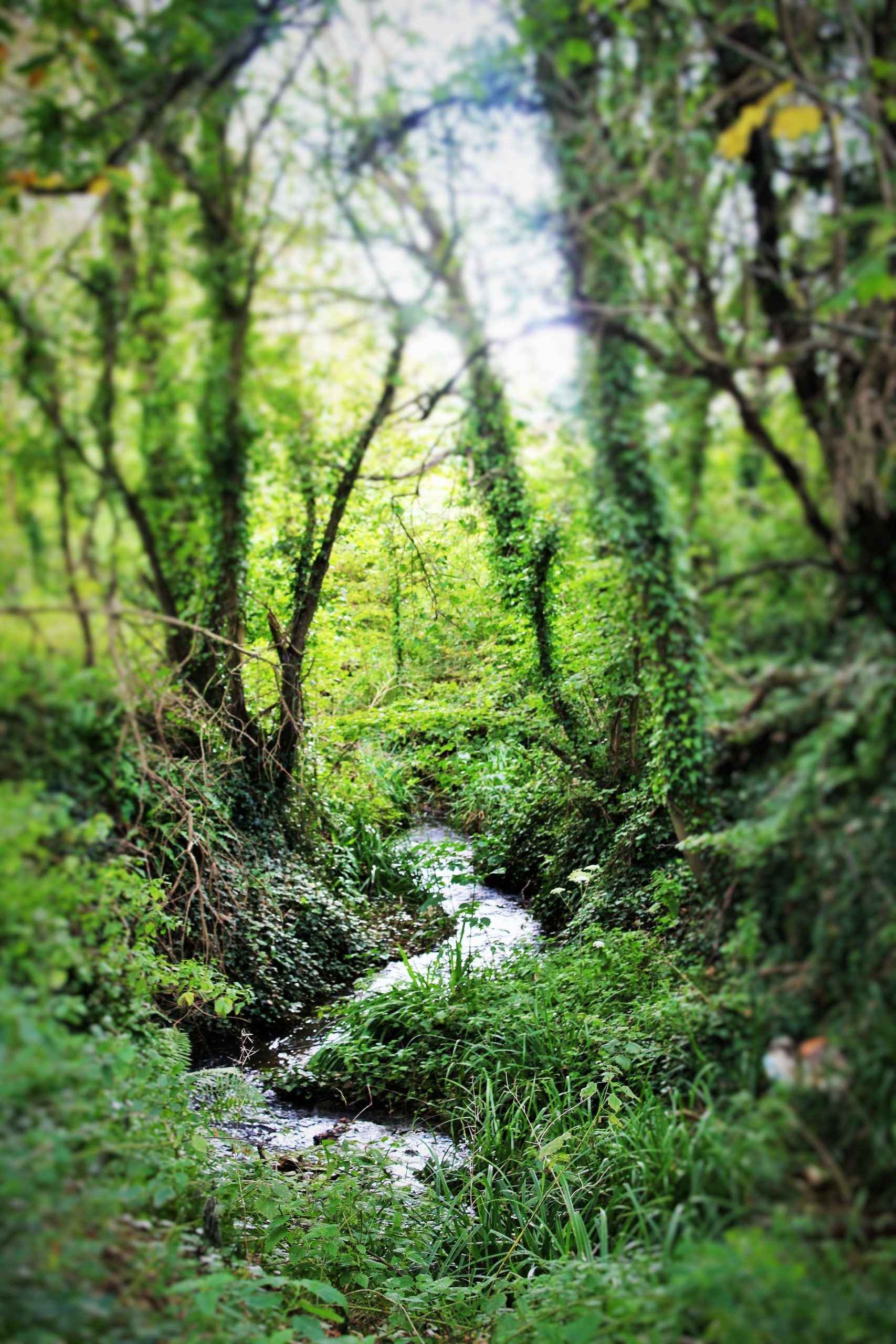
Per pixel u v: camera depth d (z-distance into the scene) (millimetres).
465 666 9172
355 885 8430
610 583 3998
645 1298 2447
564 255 2875
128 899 3566
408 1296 3371
